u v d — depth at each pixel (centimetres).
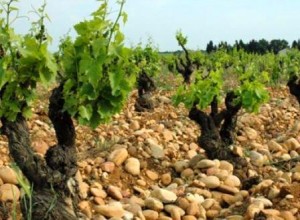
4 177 277
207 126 405
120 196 315
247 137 515
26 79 219
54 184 232
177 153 428
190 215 293
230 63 1034
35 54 212
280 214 262
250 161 413
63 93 232
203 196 324
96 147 402
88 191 310
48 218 226
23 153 226
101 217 272
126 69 249
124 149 373
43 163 232
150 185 360
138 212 285
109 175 352
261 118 604
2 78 207
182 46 895
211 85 404
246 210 285
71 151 240
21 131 228
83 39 224
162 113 584
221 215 294
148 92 612
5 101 220
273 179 343
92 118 235
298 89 581
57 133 240
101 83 227
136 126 498
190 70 893
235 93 414
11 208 262
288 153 461
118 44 223
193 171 380
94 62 215
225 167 383
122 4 221
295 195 284
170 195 306
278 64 986
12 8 211
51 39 222
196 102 405
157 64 801
